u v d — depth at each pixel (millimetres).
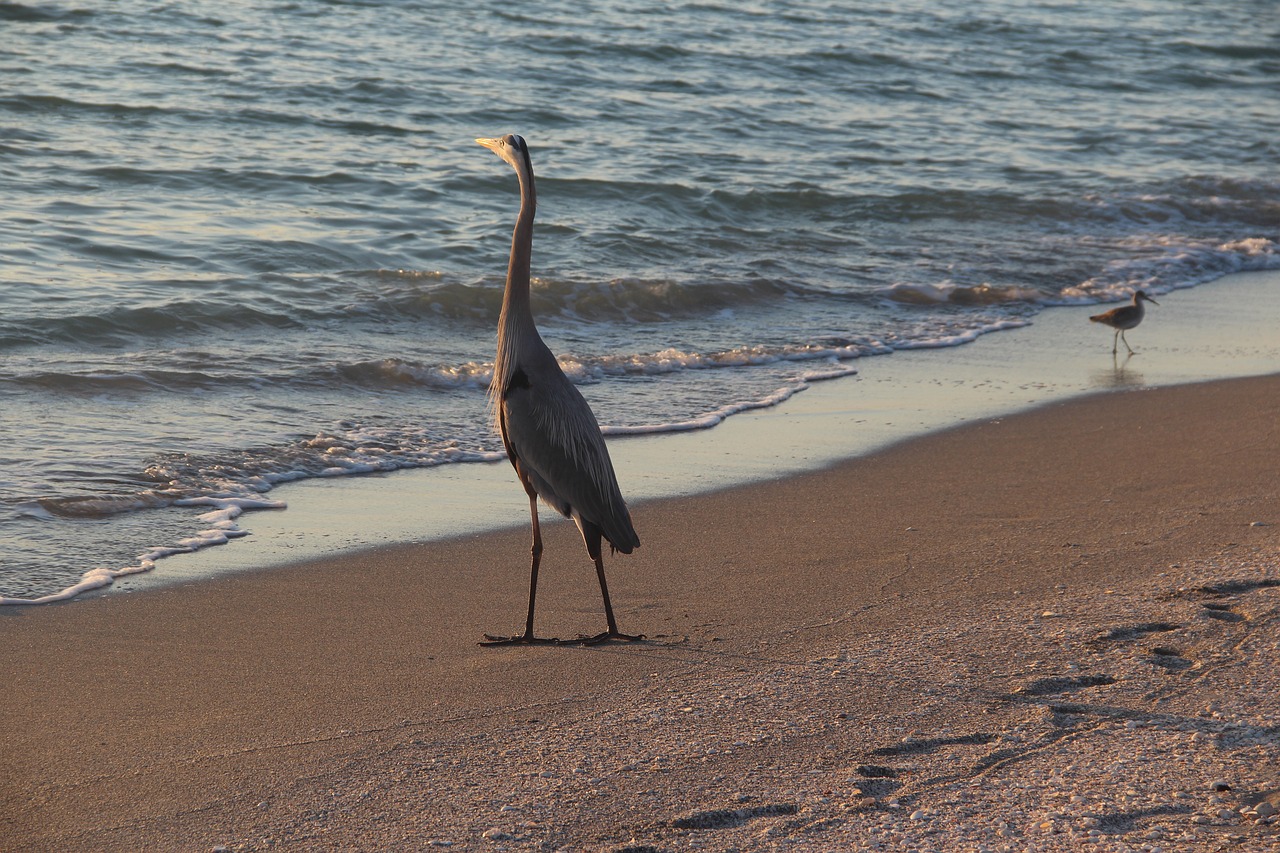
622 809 5512
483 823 5398
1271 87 43344
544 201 24359
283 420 13070
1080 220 25516
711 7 46250
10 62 30938
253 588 8766
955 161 29953
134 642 7727
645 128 30828
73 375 13617
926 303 19844
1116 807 5379
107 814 5535
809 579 8867
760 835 5262
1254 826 5199
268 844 5262
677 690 6863
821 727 6324
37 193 21953
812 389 15125
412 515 10547
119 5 37406
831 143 30938
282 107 29547
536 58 36688
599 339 17062
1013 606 8062
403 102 31062
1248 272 22438
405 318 17484
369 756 6086
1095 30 50562
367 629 8008
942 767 5832
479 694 6879
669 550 9617
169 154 25109
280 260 19500
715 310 18844
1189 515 9992
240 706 6742
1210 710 6336
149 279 17922
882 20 47719
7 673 7180
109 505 10305
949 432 13242
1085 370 16078
